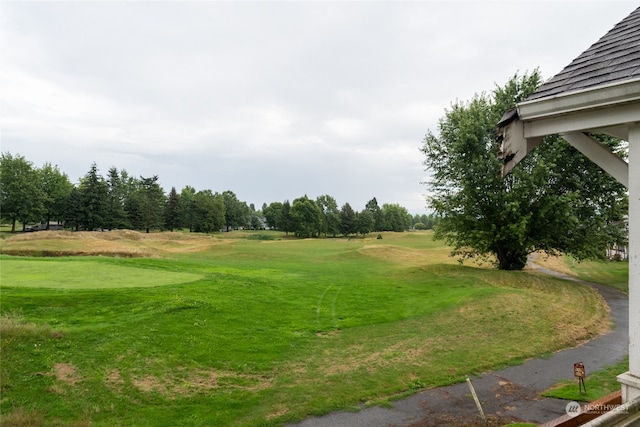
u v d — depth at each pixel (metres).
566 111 3.01
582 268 31.75
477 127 23.22
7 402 7.05
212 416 7.05
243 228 118.31
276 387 8.35
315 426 6.88
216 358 9.59
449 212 25.34
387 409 7.53
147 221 77.06
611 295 19.72
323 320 13.65
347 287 19.97
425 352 10.61
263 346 10.65
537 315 14.25
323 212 98.38
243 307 14.33
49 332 9.86
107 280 17.34
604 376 9.11
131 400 7.46
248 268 26.17
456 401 7.88
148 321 11.55
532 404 7.70
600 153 3.24
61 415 6.80
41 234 37.47
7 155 60.69
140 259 24.59
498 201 23.33
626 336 12.52
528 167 22.89
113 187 81.31
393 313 14.75
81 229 69.06
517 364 9.91
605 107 2.87
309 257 38.41
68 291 14.36
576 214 23.30
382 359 10.08
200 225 86.62
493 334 12.20
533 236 23.55
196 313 12.80
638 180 2.85
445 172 25.55
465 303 15.52
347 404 7.69
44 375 8.04
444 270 24.80
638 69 2.81
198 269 23.05
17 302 12.52
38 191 62.00
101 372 8.39
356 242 65.69
